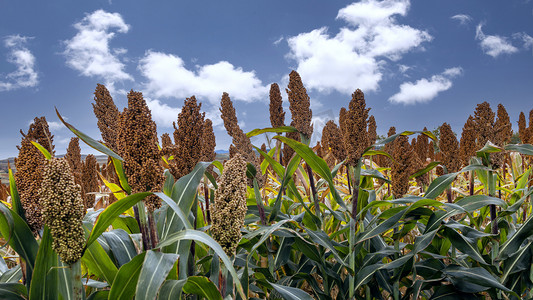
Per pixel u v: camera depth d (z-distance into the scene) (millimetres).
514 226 3816
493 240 3139
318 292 3266
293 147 3018
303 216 3484
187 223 1758
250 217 3766
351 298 3010
